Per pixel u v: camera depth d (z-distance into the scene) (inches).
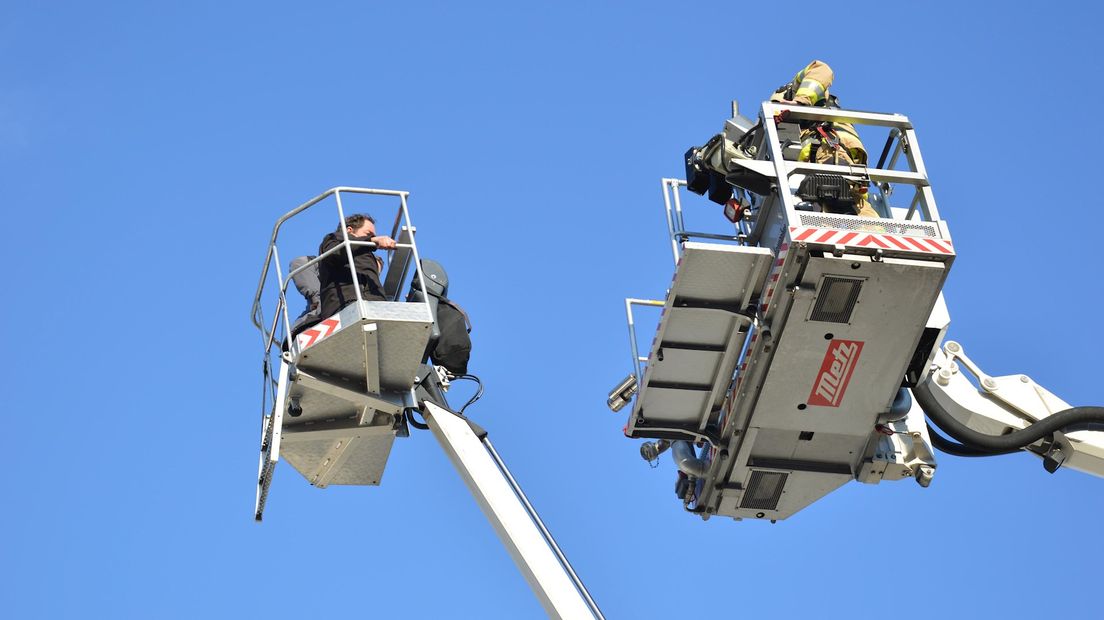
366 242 491.8
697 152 556.7
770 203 542.6
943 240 501.7
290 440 507.2
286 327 495.2
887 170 536.1
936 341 532.4
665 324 529.3
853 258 498.3
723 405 554.3
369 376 487.8
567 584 445.7
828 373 527.8
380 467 543.8
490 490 466.3
